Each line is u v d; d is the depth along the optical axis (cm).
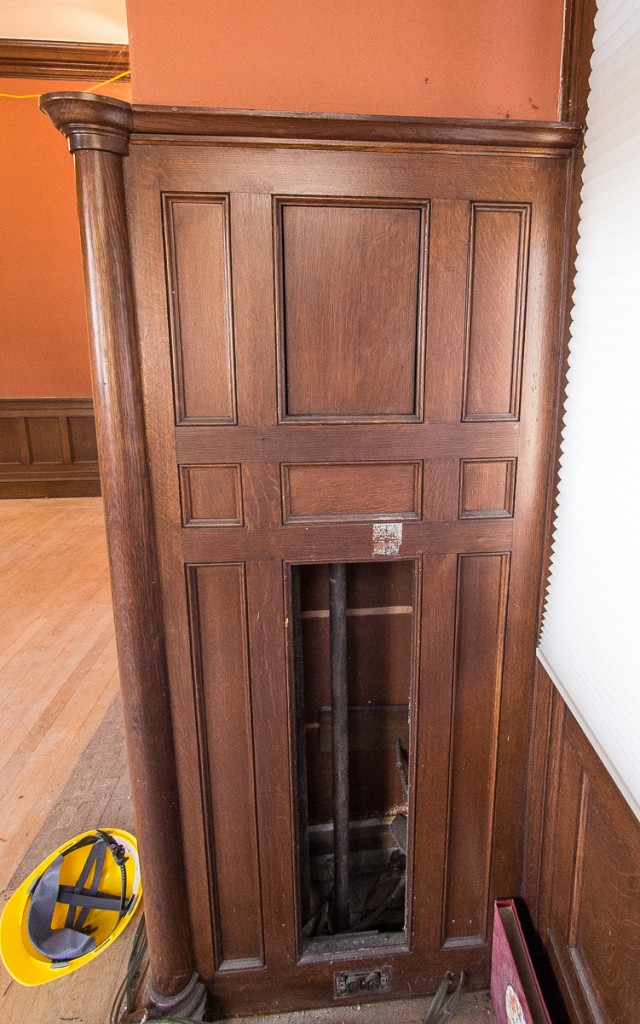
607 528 96
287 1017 142
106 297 101
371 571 147
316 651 153
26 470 549
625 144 88
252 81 103
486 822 137
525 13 104
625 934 98
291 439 112
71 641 310
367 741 158
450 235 107
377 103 106
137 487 110
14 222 486
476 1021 139
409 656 154
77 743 233
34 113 461
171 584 116
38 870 166
